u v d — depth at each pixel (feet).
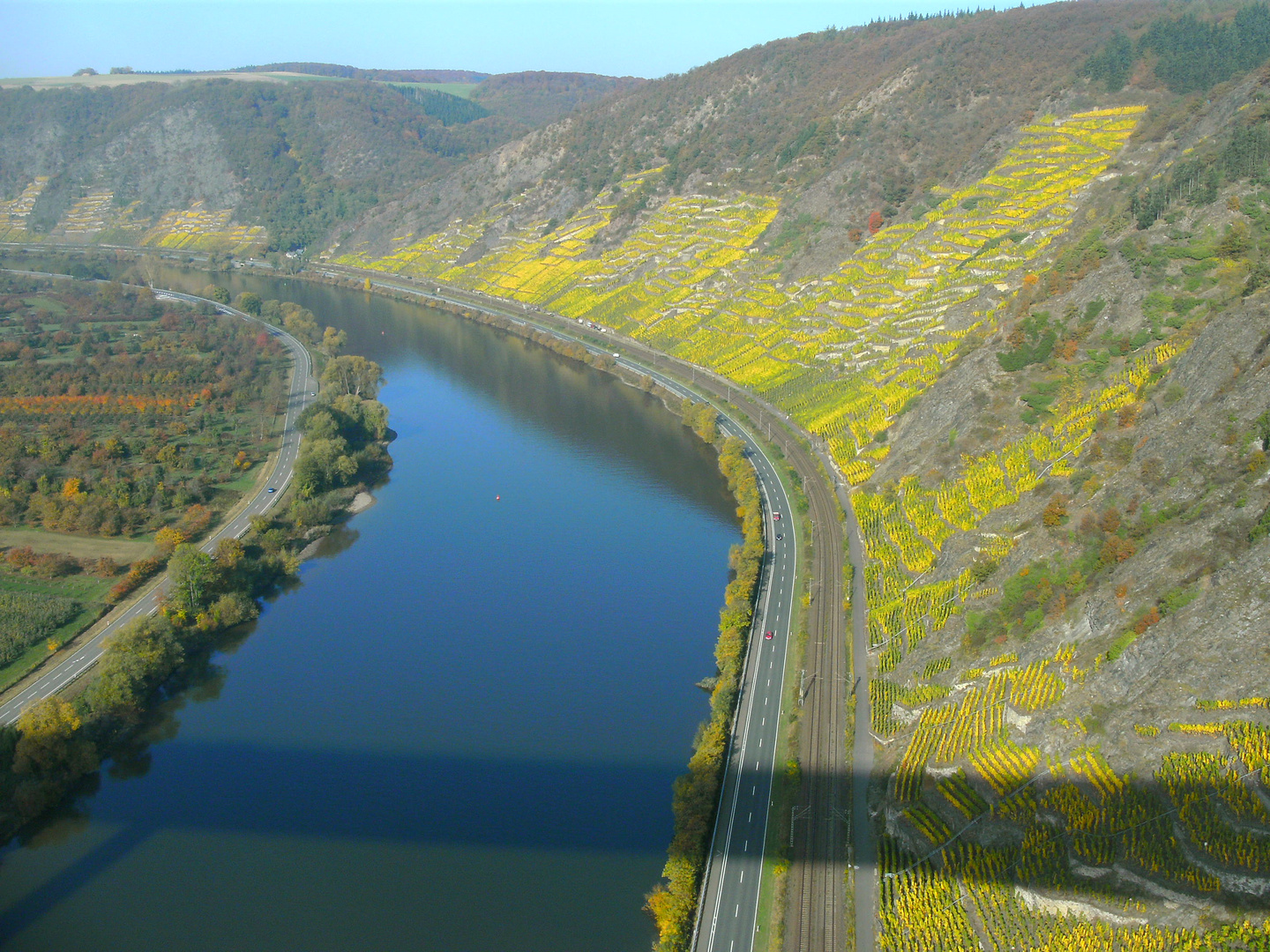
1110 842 448.65
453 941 497.46
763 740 618.44
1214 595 500.74
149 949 497.05
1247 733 449.06
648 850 560.61
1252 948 390.42
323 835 574.15
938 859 492.95
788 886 504.02
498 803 598.34
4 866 555.28
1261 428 548.31
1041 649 565.94
